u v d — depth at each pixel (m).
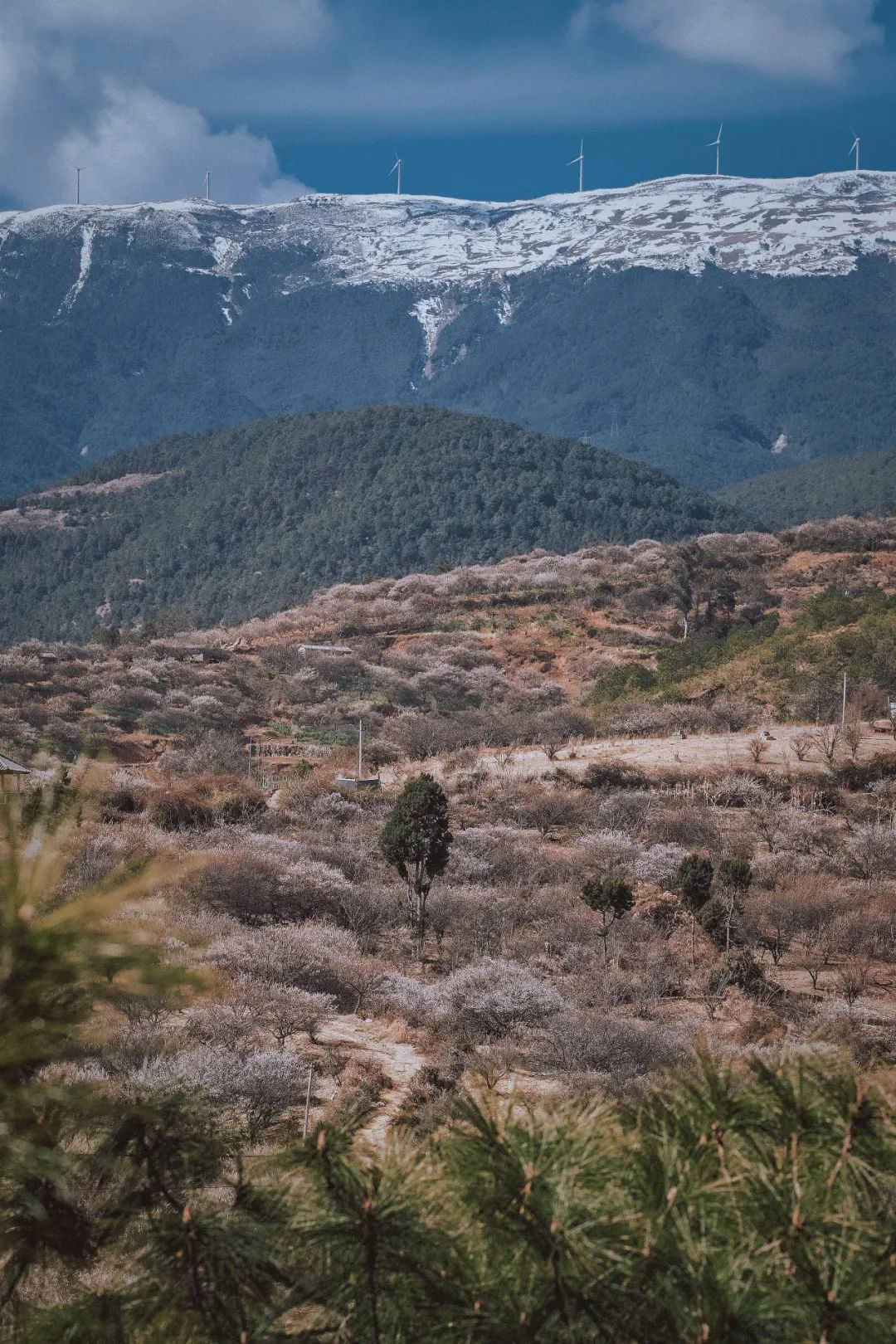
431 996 81.38
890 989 97.25
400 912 118.00
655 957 98.00
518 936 109.38
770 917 112.06
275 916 107.69
